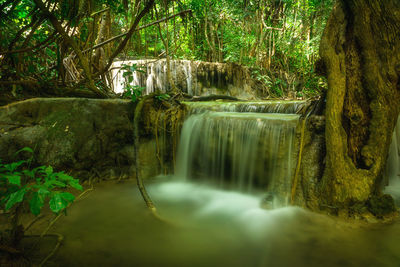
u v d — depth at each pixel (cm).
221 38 1193
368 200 321
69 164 456
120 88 880
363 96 317
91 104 489
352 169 316
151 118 549
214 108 573
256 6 1190
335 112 317
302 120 371
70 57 646
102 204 380
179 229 307
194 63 945
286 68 1255
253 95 1065
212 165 492
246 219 336
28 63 570
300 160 364
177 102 596
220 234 296
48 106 453
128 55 1010
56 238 265
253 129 427
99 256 240
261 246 268
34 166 425
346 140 320
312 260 241
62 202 184
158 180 527
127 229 302
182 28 1116
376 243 265
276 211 351
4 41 500
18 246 233
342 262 236
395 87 305
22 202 224
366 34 300
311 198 346
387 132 315
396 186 438
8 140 406
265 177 414
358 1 294
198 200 416
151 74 874
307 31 1302
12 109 426
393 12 277
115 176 512
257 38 1165
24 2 427
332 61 321
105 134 501
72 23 448
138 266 227
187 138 534
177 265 232
